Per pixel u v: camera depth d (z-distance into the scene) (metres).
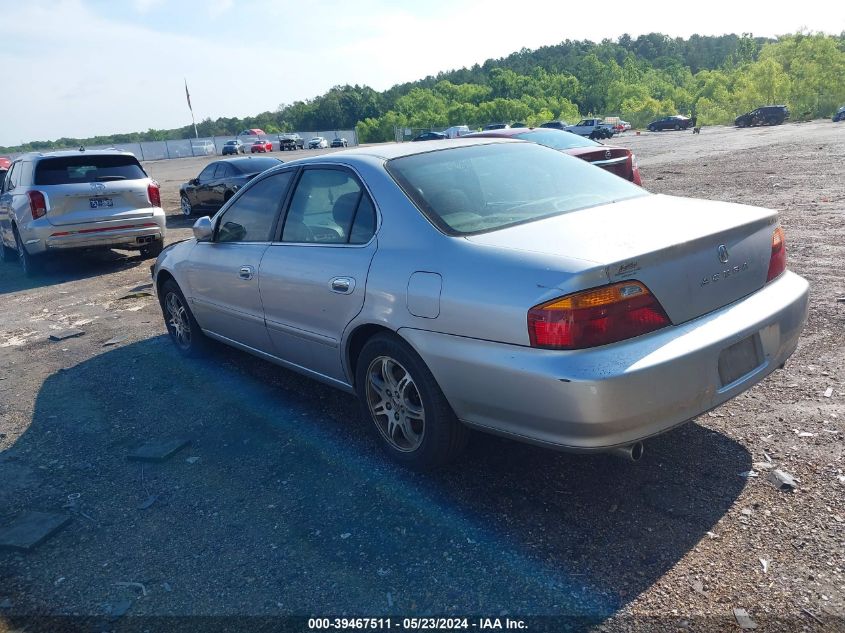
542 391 2.62
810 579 2.45
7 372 5.73
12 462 4.01
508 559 2.71
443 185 3.48
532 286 2.67
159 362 5.61
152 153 72.81
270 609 2.56
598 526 2.88
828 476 3.06
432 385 3.15
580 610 2.41
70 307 7.95
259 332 4.45
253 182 4.56
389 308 3.23
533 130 11.73
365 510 3.16
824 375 4.10
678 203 3.50
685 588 2.46
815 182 12.62
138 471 3.76
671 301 2.72
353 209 3.62
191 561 2.90
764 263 3.18
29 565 2.99
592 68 147.25
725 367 2.84
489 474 3.38
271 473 3.60
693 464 3.29
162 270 5.61
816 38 91.50
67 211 9.47
